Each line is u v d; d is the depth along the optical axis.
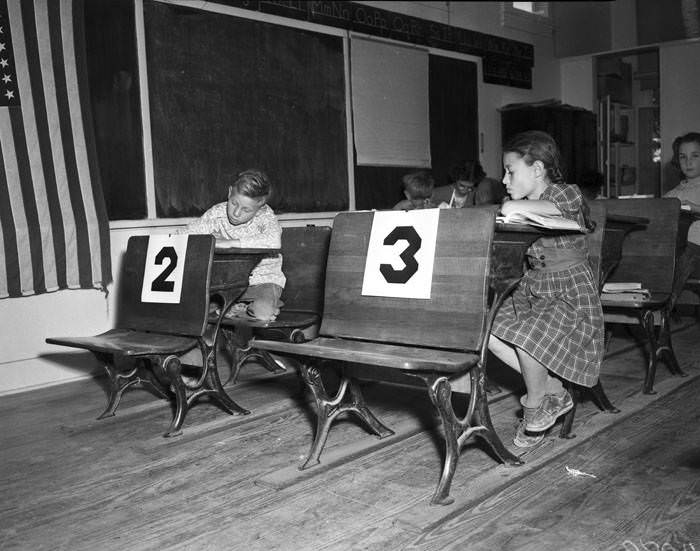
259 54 5.71
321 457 2.88
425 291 2.63
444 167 7.54
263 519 2.37
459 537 2.17
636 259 4.11
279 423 3.44
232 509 2.46
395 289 2.71
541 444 2.95
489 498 2.46
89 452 3.16
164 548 2.19
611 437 3.06
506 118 8.18
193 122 5.24
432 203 5.99
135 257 3.86
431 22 7.33
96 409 3.91
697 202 5.29
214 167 5.39
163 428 3.45
